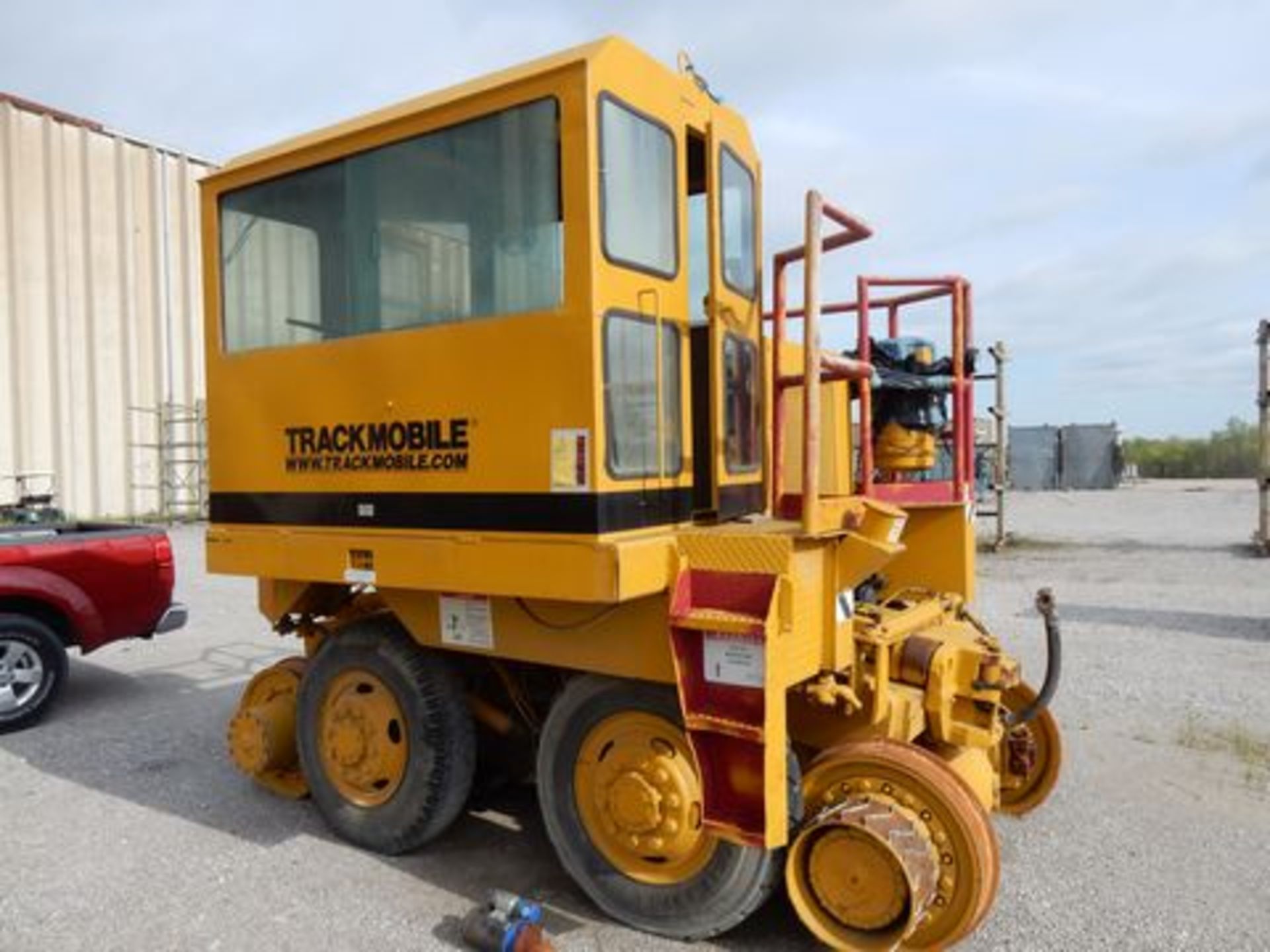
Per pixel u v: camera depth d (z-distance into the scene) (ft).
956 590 14.32
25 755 17.75
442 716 12.75
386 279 12.20
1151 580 35.63
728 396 12.69
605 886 11.18
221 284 14.24
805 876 10.30
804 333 10.18
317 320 13.03
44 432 61.87
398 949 10.58
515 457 10.80
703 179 12.83
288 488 13.26
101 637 21.30
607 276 10.38
